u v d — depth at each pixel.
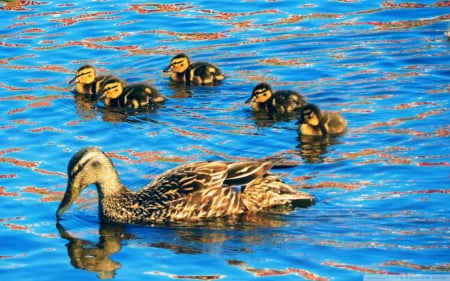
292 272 12.00
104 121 17.19
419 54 19.31
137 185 14.70
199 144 16.09
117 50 20.31
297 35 20.52
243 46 20.17
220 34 20.80
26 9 22.22
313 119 16.17
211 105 17.88
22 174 14.98
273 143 16.05
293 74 18.88
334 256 12.35
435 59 19.03
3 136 16.45
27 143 16.17
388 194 13.93
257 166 13.81
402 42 19.92
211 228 13.33
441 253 12.32
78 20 21.55
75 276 12.05
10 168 15.20
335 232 12.98
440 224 13.04
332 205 13.70
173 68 18.95
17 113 17.45
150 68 19.64
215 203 13.63
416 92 17.67
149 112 17.59
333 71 18.83
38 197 14.25
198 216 13.63
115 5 22.33
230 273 12.02
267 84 17.61
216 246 12.77
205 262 12.33
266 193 13.74
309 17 21.39
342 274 11.91
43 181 14.75
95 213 13.92
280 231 13.09
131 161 15.50
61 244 12.95
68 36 20.84
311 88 18.19
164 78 19.27
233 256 12.47
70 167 13.80
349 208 13.59
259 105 17.55
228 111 17.56
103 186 13.82
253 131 16.56
